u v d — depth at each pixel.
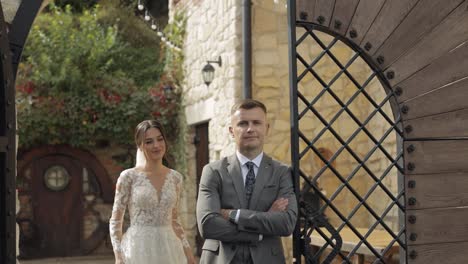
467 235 3.60
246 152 3.24
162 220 4.30
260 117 3.24
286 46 6.83
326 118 6.91
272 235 3.10
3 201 2.91
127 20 13.00
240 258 3.10
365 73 6.94
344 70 3.52
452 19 3.64
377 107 3.55
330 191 6.88
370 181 6.83
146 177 4.30
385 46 3.53
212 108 8.03
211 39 8.07
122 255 4.19
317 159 6.92
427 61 3.60
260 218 3.04
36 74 10.02
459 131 3.62
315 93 6.89
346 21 3.47
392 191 6.32
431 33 3.61
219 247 3.18
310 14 3.41
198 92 8.87
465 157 3.63
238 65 6.97
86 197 10.84
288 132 6.77
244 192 3.19
